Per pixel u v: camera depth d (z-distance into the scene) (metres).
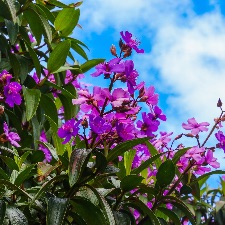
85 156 1.07
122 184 1.19
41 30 1.63
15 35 1.54
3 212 1.09
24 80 1.58
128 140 1.10
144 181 1.48
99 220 1.15
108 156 1.13
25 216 1.19
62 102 1.71
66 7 1.67
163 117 1.21
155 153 1.35
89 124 1.04
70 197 1.15
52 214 1.09
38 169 1.15
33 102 1.41
